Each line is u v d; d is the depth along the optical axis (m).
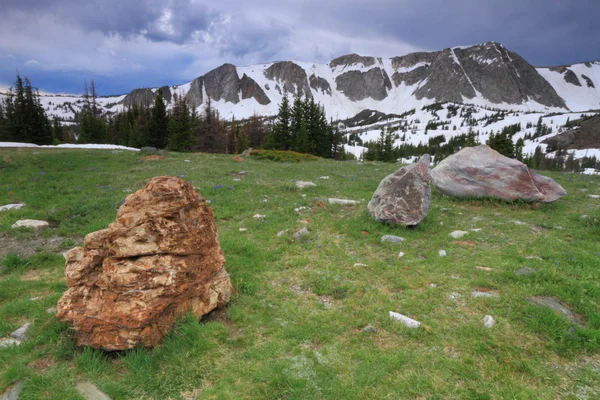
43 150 30.86
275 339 5.92
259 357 5.46
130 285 5.52
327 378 4.98
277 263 9.08
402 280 7.99
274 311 6.81
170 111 66.56
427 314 6.63
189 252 6.32
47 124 65.81
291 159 36.31
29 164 23.39
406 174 12.39
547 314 6.21
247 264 8.97
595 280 7.69
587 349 5.52
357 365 5.27
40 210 14.16
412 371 5.11
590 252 9.27
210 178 21.16
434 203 15.31
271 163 31.50
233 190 17.61
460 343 5.71
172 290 5.81
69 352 5.54
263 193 17.28
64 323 6.00
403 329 6.10
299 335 5.99
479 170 15.53
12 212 13.60
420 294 7.33
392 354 5.48
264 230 11.67
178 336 5.79
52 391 4.77
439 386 4.83
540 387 4.81
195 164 27.28
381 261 9.17
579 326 5.98
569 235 11.05
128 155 30.72
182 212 6.45
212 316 6.75
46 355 5.51
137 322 5.36
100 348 5.52
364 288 7.68
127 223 5.88
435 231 11.62
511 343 5.67
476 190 15.47
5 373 5.02
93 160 27.17
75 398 4.66
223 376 5.08
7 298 7.55
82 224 12.65
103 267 5.72
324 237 10.96
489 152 15.98
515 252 9.51
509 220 12.73
